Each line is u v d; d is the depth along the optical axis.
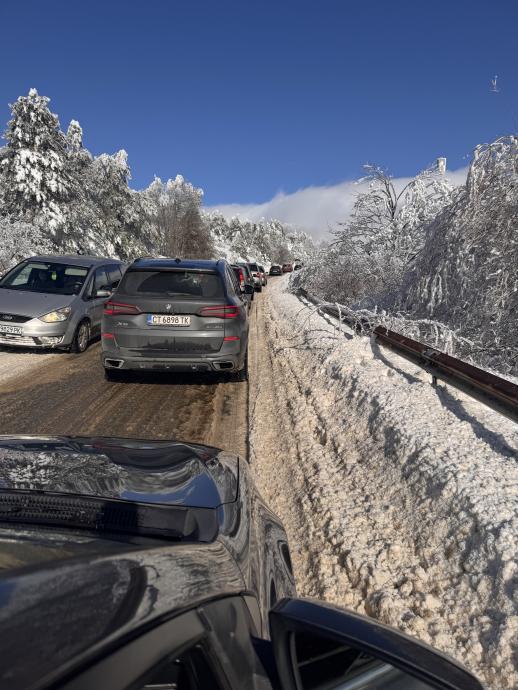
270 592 1.80
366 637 1.26
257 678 1.22
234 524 1.89
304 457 5.01
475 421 4.64
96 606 0.91
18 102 38.09
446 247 8.79
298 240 165.62
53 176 38.44
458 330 7.88
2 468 2.00
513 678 2.22
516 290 7.65
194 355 7.14
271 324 16.06
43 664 0.74
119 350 7.17
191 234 82.50
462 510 3.21
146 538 1.62
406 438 4.33
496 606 2.55
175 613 1.03
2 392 7.14
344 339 9.31
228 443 5.45
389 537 3.41
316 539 3.55
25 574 0.91
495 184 7.96
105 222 51.16
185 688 1.05
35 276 10.70
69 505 1.74
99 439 2.52
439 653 1.31
